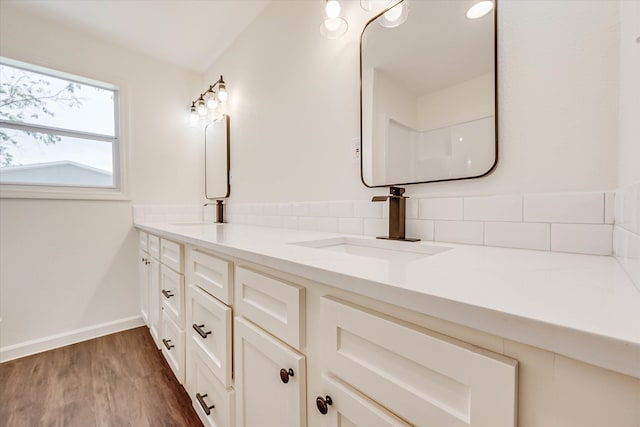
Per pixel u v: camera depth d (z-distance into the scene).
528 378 0.30
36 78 1.83
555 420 0.29
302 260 0.59
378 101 1.08
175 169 2.32
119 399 1.29
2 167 1.72
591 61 0.65
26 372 1.52
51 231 1.84
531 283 0.41
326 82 1.31
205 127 2.42
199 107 2.21
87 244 1.96
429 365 0.37
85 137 2.00
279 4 1.59
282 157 1.58
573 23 0.68
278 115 1.60
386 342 0.42
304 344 0.59
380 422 0.43
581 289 0.38
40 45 1.76
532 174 0.74
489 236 0.82
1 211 1.69
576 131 0.68
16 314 1.72
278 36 1.60
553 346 0.27
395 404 0.41
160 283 1.55
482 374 0.32
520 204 0.76
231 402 0.84
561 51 0.70
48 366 1.58
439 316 0.36
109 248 2.04
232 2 1.65
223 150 2.13
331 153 1.29
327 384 0.52
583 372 0.27
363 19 1.15
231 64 2.04
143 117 2.17
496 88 0.79
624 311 0.30
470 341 0.34
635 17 0.50
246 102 1.89
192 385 1.15
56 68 1.81
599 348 0.25
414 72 0.98
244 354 0.78
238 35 1.95
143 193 2.17
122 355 1.70
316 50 1.36
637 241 0.41
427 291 0.37
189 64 2.32
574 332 0.26
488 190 0.83
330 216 1.29
